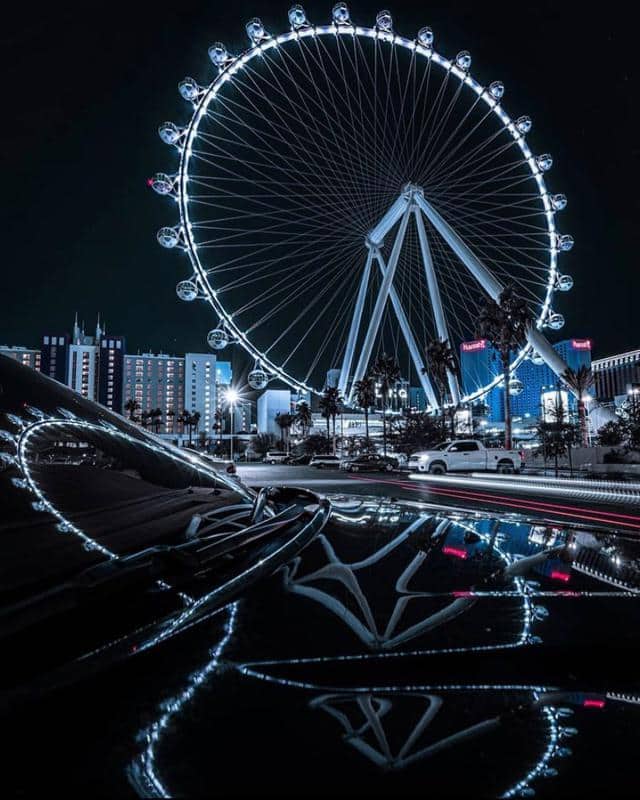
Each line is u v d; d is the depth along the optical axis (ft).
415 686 1.88
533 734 1.67
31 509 2.59
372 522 4.62
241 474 103.60
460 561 3.27
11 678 1.65
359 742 1.55
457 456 87.92
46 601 1.95
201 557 2.69
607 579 2.99
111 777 1.36
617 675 2.03
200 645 1.98
